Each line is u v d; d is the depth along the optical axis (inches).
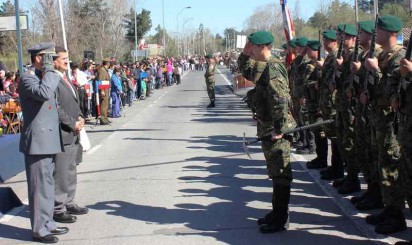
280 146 196.9
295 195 257.4
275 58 196.4
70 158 229.1
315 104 305.7
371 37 212.7
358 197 239.1
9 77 506.6
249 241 197.5
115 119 644.1
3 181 306.0
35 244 201.8
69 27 1127.6
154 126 560.1
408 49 162.9
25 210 247.4
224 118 617.6
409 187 173.5
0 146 303.7
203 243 196.9
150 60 1315.2
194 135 478.9
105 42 1386.6
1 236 211.5
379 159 199.3
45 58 196.1
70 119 222.4
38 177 201.3
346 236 199.5
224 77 1768.0
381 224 201.3
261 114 200.1
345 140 249.3
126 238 205.0
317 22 1397.6
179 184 288.0
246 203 248.1
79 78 568.4
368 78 201.5
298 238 198.7
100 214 237.0
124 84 805.9
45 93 190.5
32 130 197.5
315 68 305.3
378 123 196.9
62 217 224.5
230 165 335.3
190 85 1402.6
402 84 168.6
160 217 230.2
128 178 307.0
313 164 313.7
